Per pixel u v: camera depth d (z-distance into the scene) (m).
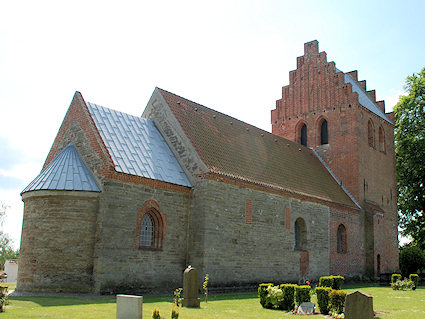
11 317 13.62
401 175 49.94
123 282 22.11
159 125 28.77
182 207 25.53
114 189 22.48
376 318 16.59
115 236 22.14
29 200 22.83
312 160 40.81
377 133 44.97
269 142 36.34
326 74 43.78
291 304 18.23
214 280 24.77
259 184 28.56
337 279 25.03
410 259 44.56
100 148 23.23
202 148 27.27
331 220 35.50
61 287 21.42
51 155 26.91
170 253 24.55
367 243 39.69
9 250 66.81
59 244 21.78
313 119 43.94
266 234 28.72
